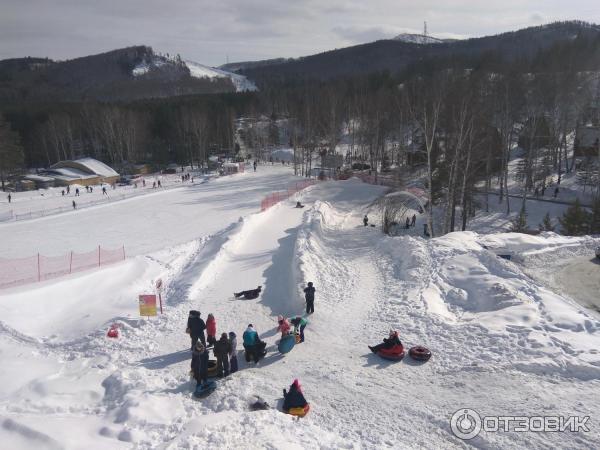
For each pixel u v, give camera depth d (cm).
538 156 6147
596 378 1217
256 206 5325
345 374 1355
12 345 1708
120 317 1906
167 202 5853
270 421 1045
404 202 4075
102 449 921
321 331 1684
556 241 2641
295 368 1420
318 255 2703
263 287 2297
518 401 1147
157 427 1051
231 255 2958
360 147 9750
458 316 1712
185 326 1809
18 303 2195
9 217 5100
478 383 1244
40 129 10500
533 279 2125
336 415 1152
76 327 1973
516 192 5584
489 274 1966
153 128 11931
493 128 4938
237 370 1417
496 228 4353
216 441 933
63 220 4869
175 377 1378
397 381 1302
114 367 1462
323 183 6488
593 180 5334
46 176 8269
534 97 5678
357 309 1864
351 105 9512
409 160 6019
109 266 2872
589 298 1898
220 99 14675
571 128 6562
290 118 11625
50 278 2728
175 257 3114
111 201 5994
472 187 3869
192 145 10925
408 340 1534
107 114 10062
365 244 3172
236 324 1828
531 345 1375
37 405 1175
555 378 1231
